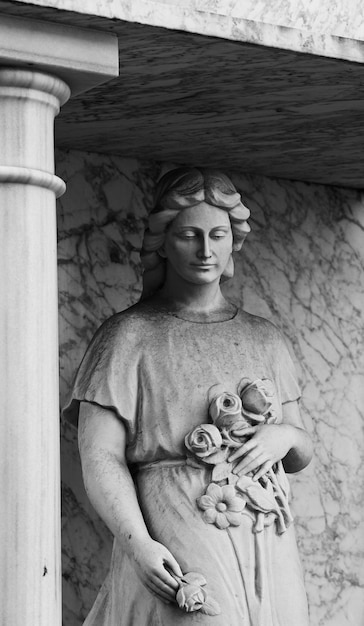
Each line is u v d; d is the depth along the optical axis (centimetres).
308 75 618
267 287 788
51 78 553
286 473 692
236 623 627
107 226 743
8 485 542
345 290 814
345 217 820
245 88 633
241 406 653
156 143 723
